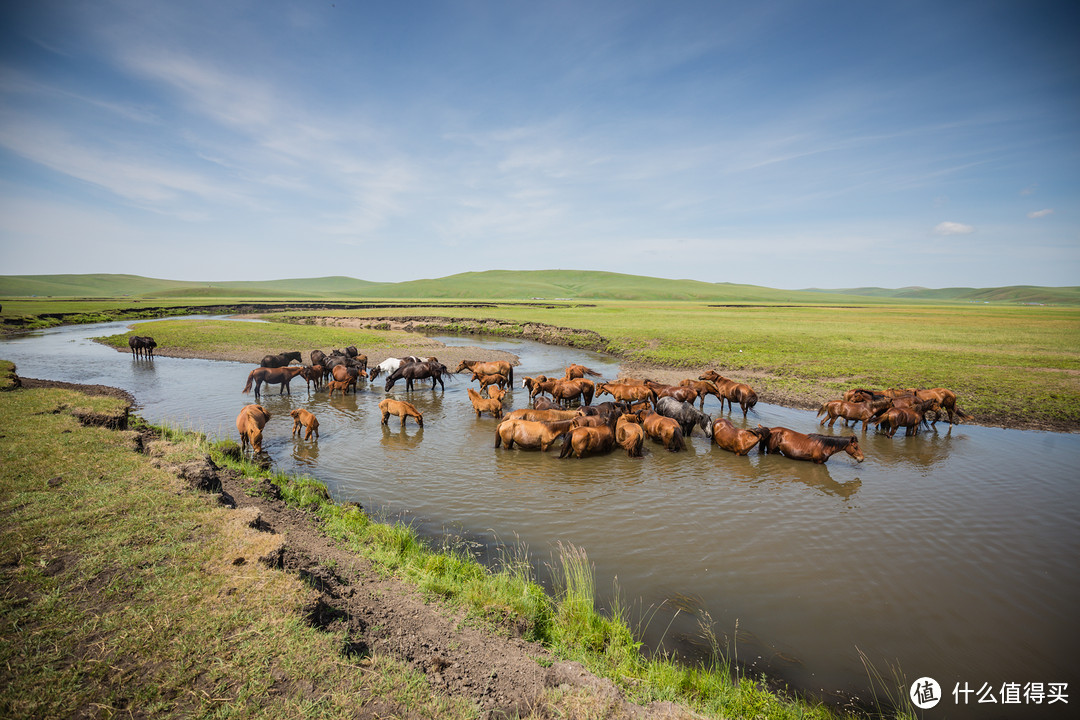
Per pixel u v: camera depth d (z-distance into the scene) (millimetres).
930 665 6574
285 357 29391
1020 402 21953
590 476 13219
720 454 15305
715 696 5660
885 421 17891
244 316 87688
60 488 8242
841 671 6438
